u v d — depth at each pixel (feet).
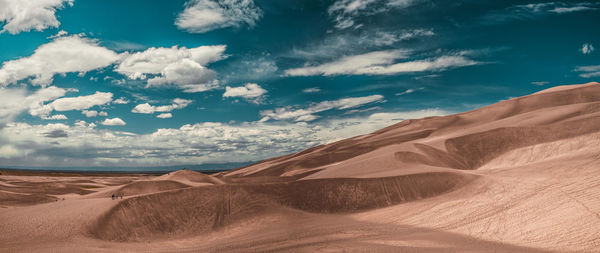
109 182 392.88
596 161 135.13
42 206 125.90
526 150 198.49
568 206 92.94
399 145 245.24
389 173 160.66
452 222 101.76
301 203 137.59
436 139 266.36
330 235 96.43
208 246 95.14
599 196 94.12
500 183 131.34
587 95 334.65
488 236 86.12
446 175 147.43
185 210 123.65
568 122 206.18
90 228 101.45
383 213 124.47
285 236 98.73
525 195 111.96
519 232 85.15
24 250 82.74
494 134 226.58
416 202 130.82
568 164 139.74
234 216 126.00
